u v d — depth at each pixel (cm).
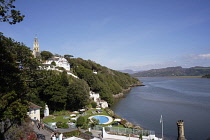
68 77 8312
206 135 4416
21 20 1641
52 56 13212
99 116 6009
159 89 15600
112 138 3431
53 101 6338
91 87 9750
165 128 5059
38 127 3419
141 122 5694
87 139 2980
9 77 1830
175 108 7462
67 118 5572
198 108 7306
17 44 1925
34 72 2103
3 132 2162
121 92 12681
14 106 1880
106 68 18638
